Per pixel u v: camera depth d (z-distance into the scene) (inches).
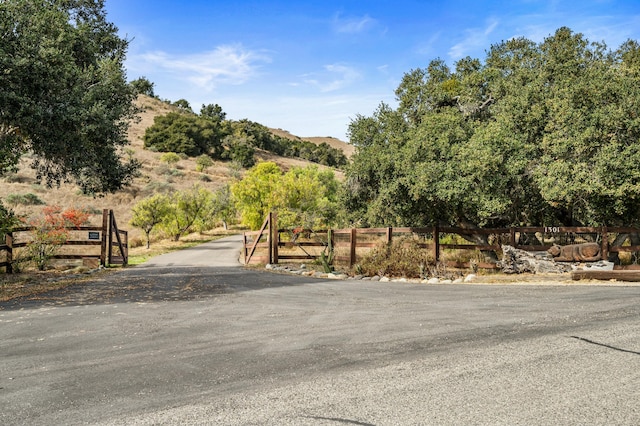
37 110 460.8
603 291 385.7
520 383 169.5
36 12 497.0
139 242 1418.6
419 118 801.6
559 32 792.3
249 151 4079.7
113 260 748.0
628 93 540.1
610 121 512.1
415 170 588.7
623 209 544.4
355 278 561.9
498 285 463.2
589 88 552.4
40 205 1641.2
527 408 147.9
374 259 591.2
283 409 150.2
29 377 188.5
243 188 1235.9
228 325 280.2
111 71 592.1
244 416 145.4
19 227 632.4
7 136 496.7
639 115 518.9
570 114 535.5
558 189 520.7
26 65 450.3
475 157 549.3
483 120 751.1
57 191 1919.3
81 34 577.6
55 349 231.8
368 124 796.0
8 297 408.8
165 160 3253.0
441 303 348.8
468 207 613.0
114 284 492.1
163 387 173.3
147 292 430.6
